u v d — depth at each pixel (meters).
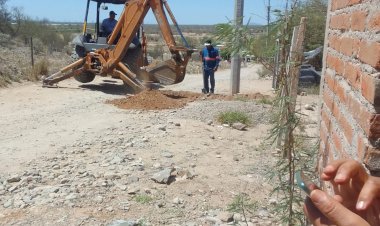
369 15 1.91
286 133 3.12
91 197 5.03
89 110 10.74
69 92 13.77
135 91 13.14
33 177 5.68
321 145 3.22
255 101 11.27
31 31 32.28
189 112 10.05
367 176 1.24
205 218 4.54
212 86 13.82
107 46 13.43
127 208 4.76
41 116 10.02
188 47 12.62
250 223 4.35
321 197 1.07
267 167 5.78
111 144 7.38
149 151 6.95
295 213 3.21
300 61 3.10
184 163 6.38
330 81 2.99
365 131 1.86
